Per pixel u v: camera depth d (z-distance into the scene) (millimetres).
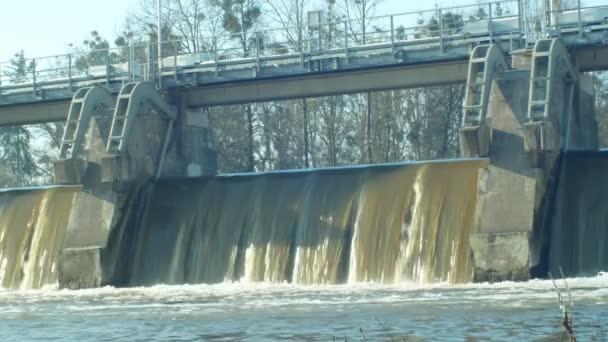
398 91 107750
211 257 66000
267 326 41562
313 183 64312
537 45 59281
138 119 70438
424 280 57906
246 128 108812
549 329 36875
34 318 48781
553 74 58562
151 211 69625
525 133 57219
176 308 50594
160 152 72125
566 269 57938
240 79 70750
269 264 63406
